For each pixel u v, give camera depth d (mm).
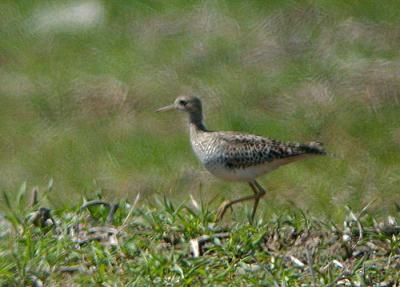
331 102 22594
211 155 16344
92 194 19250
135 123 22141
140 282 12250
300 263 12766
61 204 16484
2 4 27875
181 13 26953
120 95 22891
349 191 19422
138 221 13977
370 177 20047
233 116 22312
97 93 22984
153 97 22938
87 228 13727
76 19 26859
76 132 22047
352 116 22141
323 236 13516
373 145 21266
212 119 22219
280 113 22422
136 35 26094
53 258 12766
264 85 23391
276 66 24203
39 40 26109
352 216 13977
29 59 25203
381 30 25531
